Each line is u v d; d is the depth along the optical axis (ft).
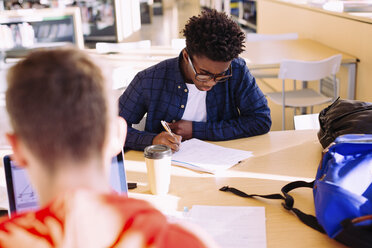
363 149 4.48
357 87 11.43
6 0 23.29
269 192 4.79
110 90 2.00
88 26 25.26
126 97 6.45
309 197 4.69
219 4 28.12
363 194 4.17
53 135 1.85
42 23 19.92
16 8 23.40
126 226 1.79
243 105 6.48
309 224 4.12
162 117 6.45
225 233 4.03
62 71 1.89
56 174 1.89
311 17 13.97
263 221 4.21
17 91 1.87
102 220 1.80
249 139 6.32
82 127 1.87
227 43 5.29
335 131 5.45
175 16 35.19
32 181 1.99
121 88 7.78
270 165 5.45
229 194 4.78
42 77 1.87
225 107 6.48
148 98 6.36
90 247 1.78
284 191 4.55
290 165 5.44
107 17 25.20
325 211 3.79
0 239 1.82
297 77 10.70
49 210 1.83
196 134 6.27
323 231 4.02
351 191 4.15
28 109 1.85
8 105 1.89
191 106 6.42
